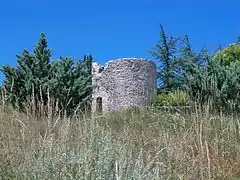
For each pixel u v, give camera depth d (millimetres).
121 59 26000
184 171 6832
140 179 5094
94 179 4895
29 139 6582
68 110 11539
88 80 13398
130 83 25938
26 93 11891
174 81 31078
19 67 12508
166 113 10656
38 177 5023
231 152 7758
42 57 13023
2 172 5363
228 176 7066
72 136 6297
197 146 7688
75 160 5125
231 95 11102
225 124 8922
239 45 20266
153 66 27109
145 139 8234
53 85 12047
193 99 11406
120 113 12461
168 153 6965
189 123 9039
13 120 7730
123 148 6105
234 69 11852
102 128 6480
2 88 11016
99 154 5227
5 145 6395
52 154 5480
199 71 11734
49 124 6707
